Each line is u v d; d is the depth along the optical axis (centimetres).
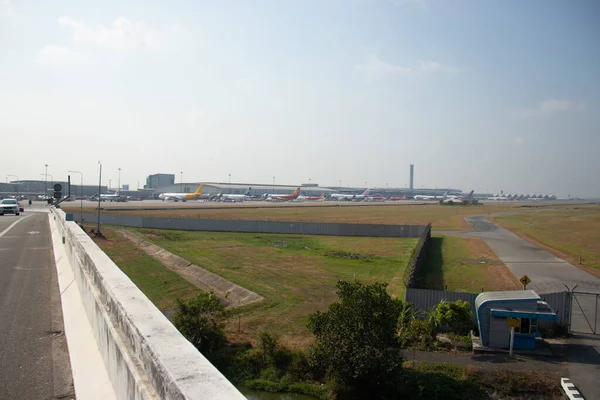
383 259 4512
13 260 2208
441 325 2158
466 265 4112
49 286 1523
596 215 11662
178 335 453
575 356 1836
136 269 3766
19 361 782
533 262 4288
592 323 2269
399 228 6662
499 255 4719
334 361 1579
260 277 3475
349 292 1670
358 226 6744
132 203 15012
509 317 1905
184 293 3033
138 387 406
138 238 5762
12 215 7294
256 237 6253
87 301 946
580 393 1495
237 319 2389
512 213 12519
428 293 2398
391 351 1608
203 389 319
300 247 5322
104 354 652
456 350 1936
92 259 992
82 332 844
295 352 1850
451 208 15225
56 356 812
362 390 1584
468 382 1602
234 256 4516
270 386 1653
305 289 3092
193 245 5288
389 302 1642
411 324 2120
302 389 1631
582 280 3469
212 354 1839
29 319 1075
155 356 393
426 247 4956
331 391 1602
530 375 1623
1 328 993
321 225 6844
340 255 4731
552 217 10806
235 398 305
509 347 1902
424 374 1659
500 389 1569
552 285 3288
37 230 4262
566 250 5131
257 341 1998
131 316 527
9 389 662
